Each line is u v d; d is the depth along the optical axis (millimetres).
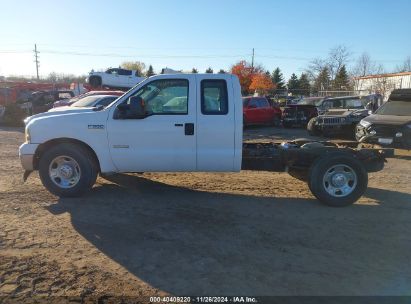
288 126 23469
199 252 4887
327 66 63719
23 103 23281
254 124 23078
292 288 4051
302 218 6207
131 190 7656
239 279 4223
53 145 7027
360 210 6676
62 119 6836
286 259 4727
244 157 7152
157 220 6000
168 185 8086
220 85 6789
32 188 7684
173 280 4184
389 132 12375
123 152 6840
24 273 4289
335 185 6820
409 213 6539
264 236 5430
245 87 75312
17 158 11109
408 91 13797
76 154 6844
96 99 15070
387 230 5727
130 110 6520
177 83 6770
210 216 6219
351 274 4367
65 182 7012
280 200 7195
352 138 16938
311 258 4762
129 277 4238
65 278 4195
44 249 4910
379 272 4418
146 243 5141
